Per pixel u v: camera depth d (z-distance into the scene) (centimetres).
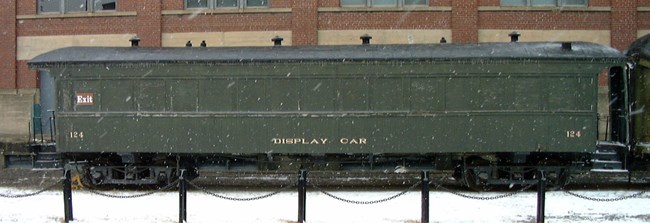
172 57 1563
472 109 1538
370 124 1548
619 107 1708
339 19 2328
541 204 1183
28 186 1702
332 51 1563
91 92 1591
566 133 1537
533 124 1538
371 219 1221
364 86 1548
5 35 2477
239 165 1653
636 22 2311
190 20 2388
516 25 2319
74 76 1590
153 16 2391
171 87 1577
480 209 1318
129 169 1630
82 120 1593
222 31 2373
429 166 1620
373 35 2319
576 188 1633
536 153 1577
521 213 1274
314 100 1554
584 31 2319
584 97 1539
